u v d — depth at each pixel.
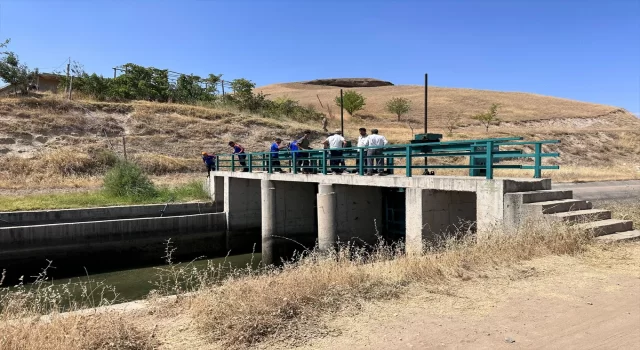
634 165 44.97
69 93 33.31
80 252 16.02
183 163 28.73
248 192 20.20
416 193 10.74
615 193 20.94
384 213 15.27
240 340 4.55
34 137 27.62
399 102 64.88
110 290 12.84
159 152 30.11
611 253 7.31
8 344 4.34
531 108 78.12
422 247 10.05
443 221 10.91
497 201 8.85
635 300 5.32
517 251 7.30
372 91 102.19
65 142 28.16
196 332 4.93
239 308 5.08
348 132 43.09
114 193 19.92
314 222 18.22
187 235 18.47
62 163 25.22
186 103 39.91
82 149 27.56
